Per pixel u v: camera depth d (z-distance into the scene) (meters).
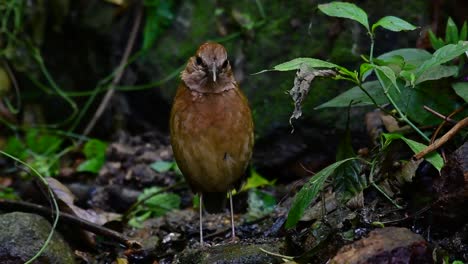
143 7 14.16
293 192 10.99
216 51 8.73
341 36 12.00
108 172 12.59
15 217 9.06
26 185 12.42
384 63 8.04
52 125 14.73
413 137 8.70
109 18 14.44
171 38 13.68
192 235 10.11
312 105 11.77
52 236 9.14
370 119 10.21
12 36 14.73
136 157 12.85
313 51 12.19
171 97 13.59
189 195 11.86
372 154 8.86
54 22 14.89
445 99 8.51
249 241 8.99
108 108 14.41
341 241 7.63
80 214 10.13
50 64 15.12
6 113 14.84
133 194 12.02
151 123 14.06
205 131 8.83
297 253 8.28
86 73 14.83
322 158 11.87
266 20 12.64
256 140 12.15
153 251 9.66
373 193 8.55
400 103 8.58
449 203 7.68
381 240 7.05
